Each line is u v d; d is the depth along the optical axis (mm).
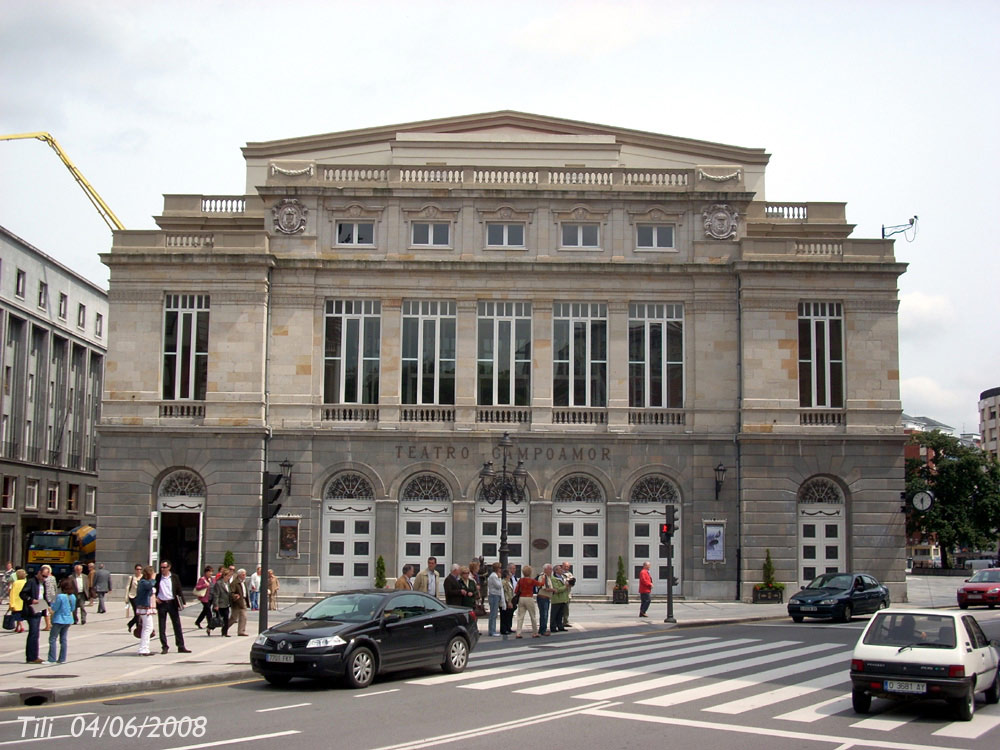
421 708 17938
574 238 46281
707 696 19297
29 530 74250
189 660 25047
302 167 45844
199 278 44531
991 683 18750
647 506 44844
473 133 53562
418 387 45062
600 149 52031
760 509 44062
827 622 37000
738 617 37375
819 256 45062
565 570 34438
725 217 45906
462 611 23453
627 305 45438
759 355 44688
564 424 44844
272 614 38156
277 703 18703
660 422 45094
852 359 44875
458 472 44375
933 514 80625
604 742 14953
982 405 144250
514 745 14688
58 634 24625
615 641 29984
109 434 43938
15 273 71750
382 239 45844
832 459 44406
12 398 72188
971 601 45281
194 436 43781
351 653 20422
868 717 17406
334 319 45375
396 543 44031
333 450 44375
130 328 44500
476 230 45875
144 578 26328
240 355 44219
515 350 45375
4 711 18156
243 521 43438
